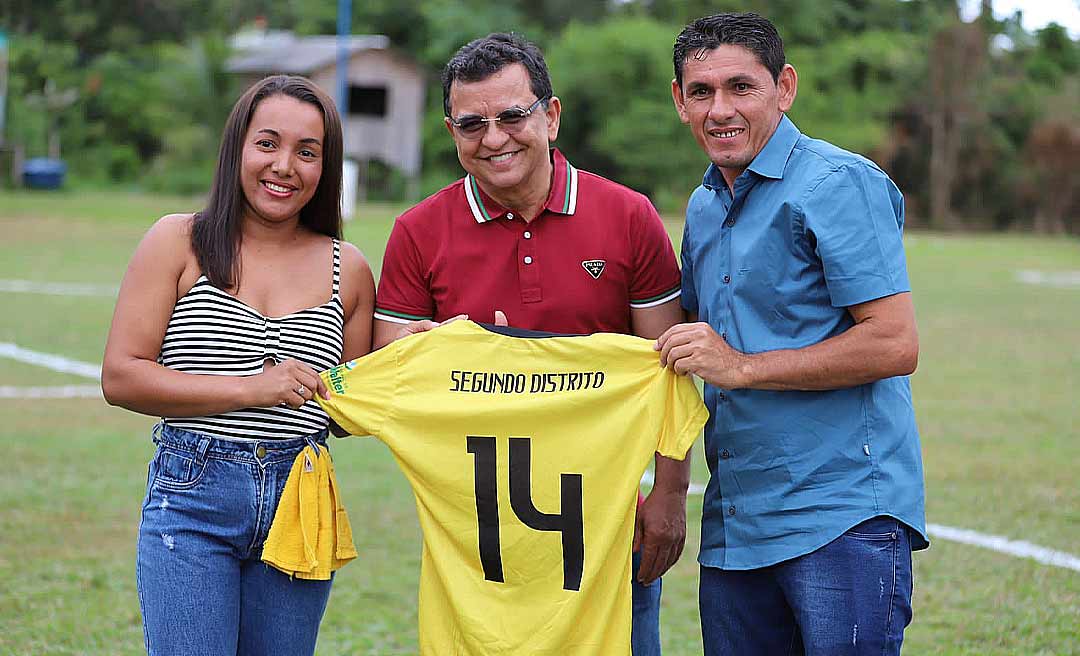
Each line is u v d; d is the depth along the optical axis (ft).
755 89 10.73
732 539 11.12
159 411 10.46
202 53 141.18
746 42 10.69
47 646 15.88
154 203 108.17
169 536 10.39
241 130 10.78
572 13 166.61
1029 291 67.51
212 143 136.05
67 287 54.85
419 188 142.20
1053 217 153.38
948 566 19.71
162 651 10.18
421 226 11.87
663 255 11.90
